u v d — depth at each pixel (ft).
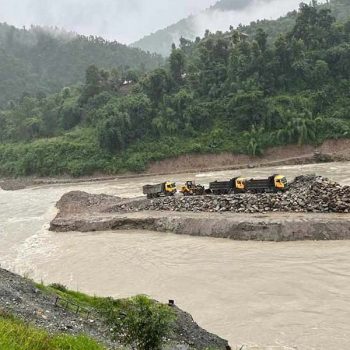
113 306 62.03
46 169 423.64
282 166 311.47
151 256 110.32
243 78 391.24
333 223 103.55
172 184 171.12
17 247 140.56
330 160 309.01
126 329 51.88
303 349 57.98
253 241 108.78
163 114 402.52
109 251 120.67
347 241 98.68
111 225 147.95
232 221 117.70
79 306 63.52
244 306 73.00
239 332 64.34
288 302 72.23
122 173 380.58
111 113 414.21
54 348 39.96
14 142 546.67
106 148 403.34
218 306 74.49
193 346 55.57
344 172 229.04
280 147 341.82
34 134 540.93
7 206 243.81
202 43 462.19
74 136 456.45
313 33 401.08
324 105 361.51
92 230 149.79
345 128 330.75
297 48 379.76
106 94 493.77
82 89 552.00
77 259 117.60
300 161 316.81
